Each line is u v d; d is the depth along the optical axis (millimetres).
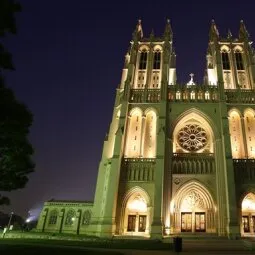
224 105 67562
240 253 35969
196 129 69125
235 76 75500
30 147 29031
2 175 28000
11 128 25281
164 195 59094
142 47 84875
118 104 74250
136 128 69625
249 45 79438
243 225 57938
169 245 41562
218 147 63719
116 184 59719
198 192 61656
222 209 57438
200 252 36906
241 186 58844
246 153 63375
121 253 29859
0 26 22016
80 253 27562
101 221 58375
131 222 59906
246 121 67938
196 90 72000
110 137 69375
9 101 23688
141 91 73438
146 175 61812
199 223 59562
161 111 67875
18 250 26500
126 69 80562
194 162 63219
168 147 64562
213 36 84188
